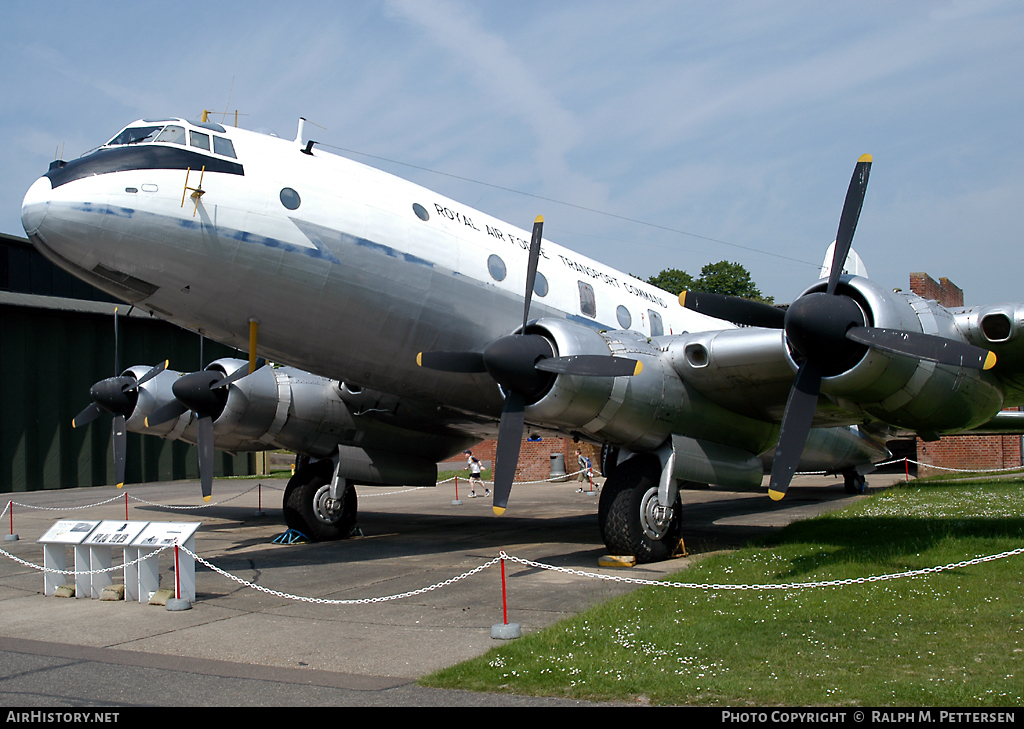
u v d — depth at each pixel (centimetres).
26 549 1177
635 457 922
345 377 994
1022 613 584
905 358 745
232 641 592
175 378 1264
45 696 465
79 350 2816
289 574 893
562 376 809
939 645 510
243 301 855
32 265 2705
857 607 610
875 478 2345
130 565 766
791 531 1065
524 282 1054
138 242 785
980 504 1270
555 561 948
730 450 971
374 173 963
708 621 582
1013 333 780
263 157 868
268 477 3278
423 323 950
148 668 523
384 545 1138
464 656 534
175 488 2712
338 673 502
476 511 1770
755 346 836
